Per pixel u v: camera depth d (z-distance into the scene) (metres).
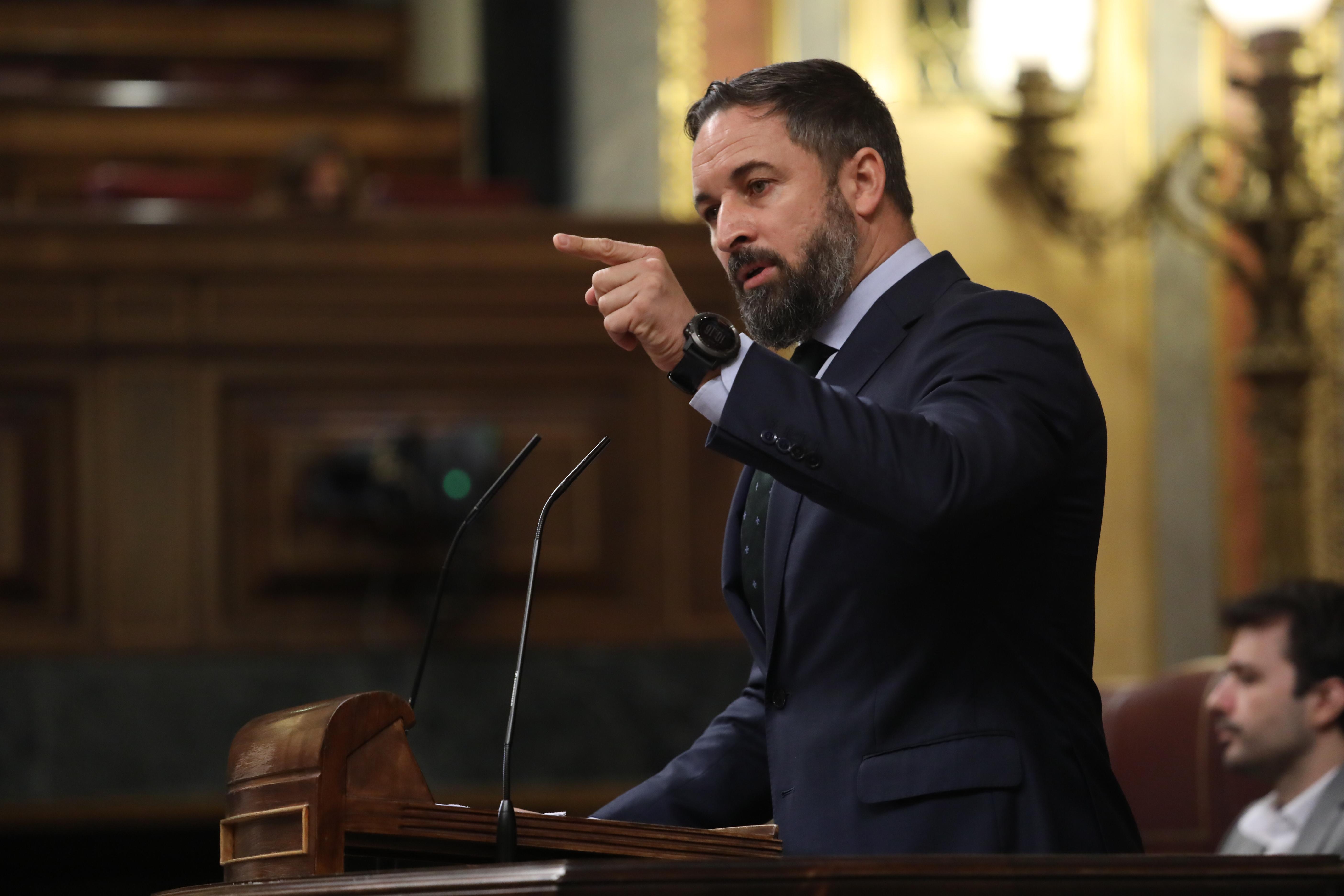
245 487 14.91
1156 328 20.11
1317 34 19.27
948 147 20.16
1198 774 11.85
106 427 14.86
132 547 14.73
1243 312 20.06
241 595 14.77
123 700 14.37
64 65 25.92
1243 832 10.73
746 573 6.78
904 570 5.99
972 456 5.39
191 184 17.73
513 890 4.26
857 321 6.70
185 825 14.47
